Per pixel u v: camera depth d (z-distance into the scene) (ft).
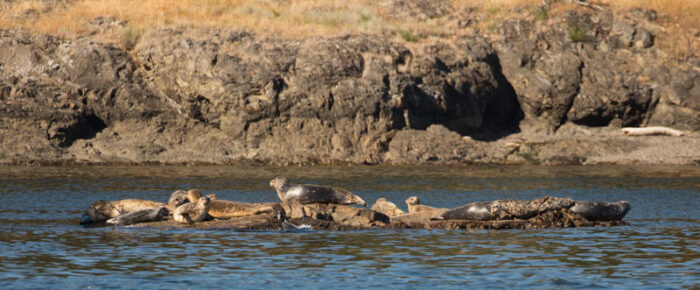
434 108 638.94
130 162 567.18
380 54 648.79
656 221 288.71
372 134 609.01
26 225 265.95
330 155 594.24
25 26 643.04
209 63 615.57
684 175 501.97
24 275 180.45
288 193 274.57
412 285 173.37
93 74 617.21
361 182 450.30
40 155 562.66
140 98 615.98
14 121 582.76
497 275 183.93
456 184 442.91
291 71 622.95
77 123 593.42
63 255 205.98
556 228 264.11
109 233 246.06
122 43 643.86
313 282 175.94
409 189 413.18
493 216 267.80
